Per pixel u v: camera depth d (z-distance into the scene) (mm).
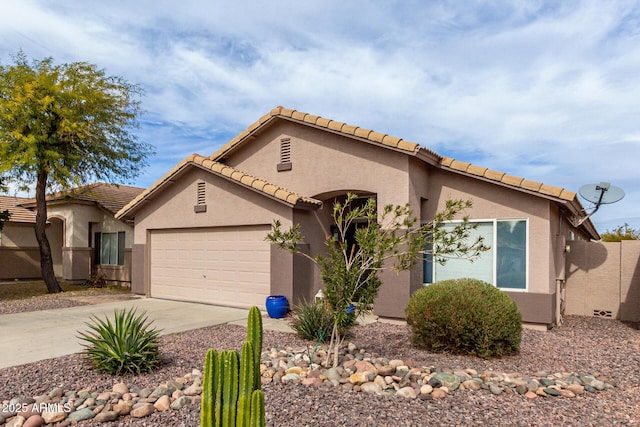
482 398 6031
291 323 10477
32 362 7906
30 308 14305
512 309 8258
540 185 10844
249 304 13961
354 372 6961
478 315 8016
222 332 10406
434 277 12242
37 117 17469
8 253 24297
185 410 5695
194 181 15367
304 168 13609
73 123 17328
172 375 7090
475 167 11703
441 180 12492
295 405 5703
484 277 11672
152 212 16672
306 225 13438
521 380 6609
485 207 11781
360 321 11719
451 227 12094
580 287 13594
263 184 13266
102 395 6059
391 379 6633
